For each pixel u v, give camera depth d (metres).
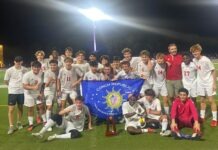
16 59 9.55
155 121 9.21
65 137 8.64
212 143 8.08
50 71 9.95
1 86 19.11
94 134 9.02
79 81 10.11
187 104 8.96
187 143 8.09
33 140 8.62
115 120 9.82
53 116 8.85
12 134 9.22
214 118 9.60
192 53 9.97
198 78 9.78
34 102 9.70
